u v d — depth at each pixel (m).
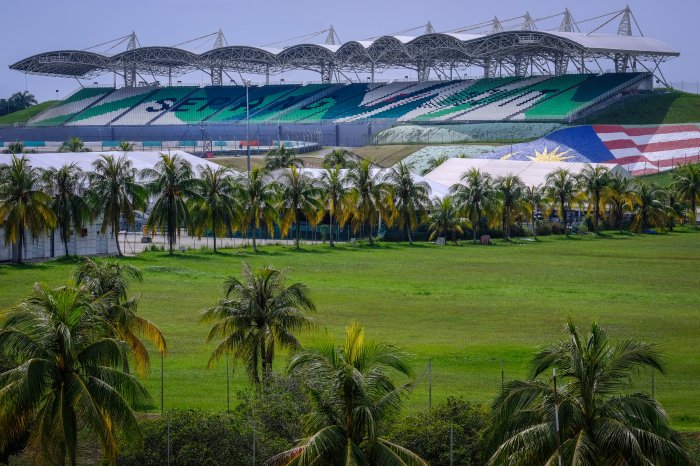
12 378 34.03
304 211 137.75
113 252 125.75
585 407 31.36
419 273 110.38
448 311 83.12
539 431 30.78
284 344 50.03
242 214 132.75
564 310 84.38
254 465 38.34
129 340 49.53
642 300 90.75
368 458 32.19
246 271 50.94
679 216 188.12
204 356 63.62
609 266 119.69
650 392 54.91
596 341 32.44
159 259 117.62
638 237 167.00
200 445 40.28
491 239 162.38
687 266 120.00
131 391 36.41
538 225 174.12
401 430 41.66
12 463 40.94
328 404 32.66
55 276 97.88
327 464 31.83
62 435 34.09
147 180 151.75
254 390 46.91
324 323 76.19
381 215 146.38
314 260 121.69
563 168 192.00
